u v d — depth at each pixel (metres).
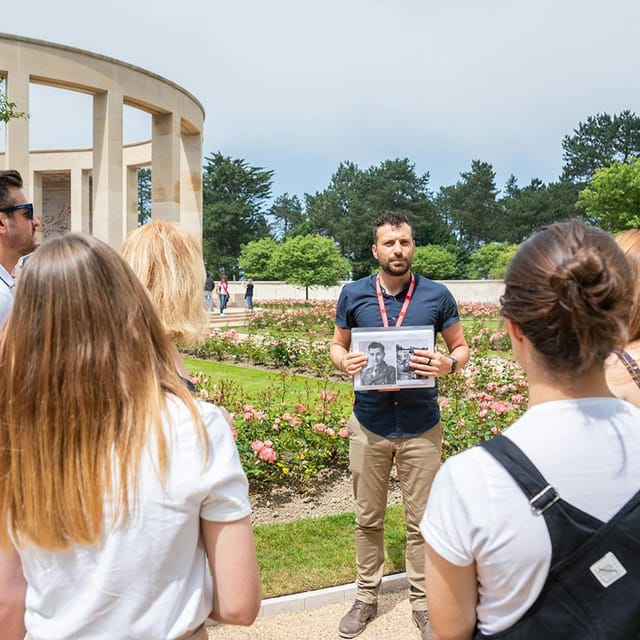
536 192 72.38
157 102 23.88
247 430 5.59
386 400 3.19
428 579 1.22
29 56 19.91
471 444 5.69
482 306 27.98
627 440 1.16
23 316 1.25
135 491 1.19
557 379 1.20
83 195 32.91
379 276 3.39
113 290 1.28
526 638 1.12
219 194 72.62
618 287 1.13
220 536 1.29
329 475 5.49
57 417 1.21
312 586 3.58
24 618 1.31
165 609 1.23
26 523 1.21
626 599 1.08
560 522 1.09
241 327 21.70
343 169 87.50
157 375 1.31
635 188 31.53
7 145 19.55
